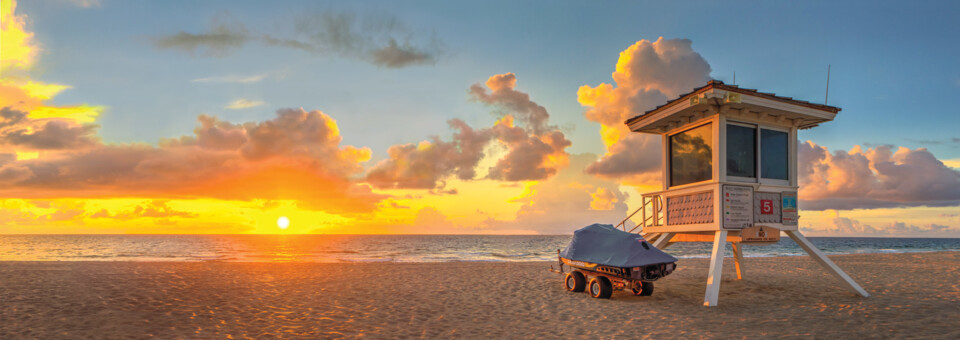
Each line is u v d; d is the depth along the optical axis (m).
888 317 9.29
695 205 11.70
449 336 7.96
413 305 10.94
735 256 15.45
